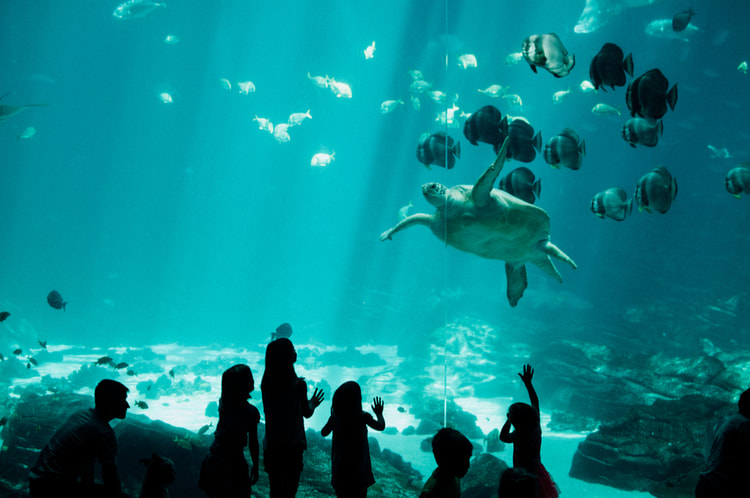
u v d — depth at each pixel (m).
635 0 30.11
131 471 6.80
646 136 6.21
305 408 3.93
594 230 31.44
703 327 20.91
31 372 18.23
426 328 24.75
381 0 37.41
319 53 41.25
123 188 41.66
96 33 39.88
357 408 3.77
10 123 39.91
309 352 24.45
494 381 16.31
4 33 38.75
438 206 7.72
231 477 3.80
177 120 42.34
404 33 38.50
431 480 3.37
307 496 5.77
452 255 31.59
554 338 19.86
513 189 6.82
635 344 19.66
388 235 8.48
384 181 40.97
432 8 36.84
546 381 14.88
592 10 31.98
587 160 37.38
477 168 38.09
